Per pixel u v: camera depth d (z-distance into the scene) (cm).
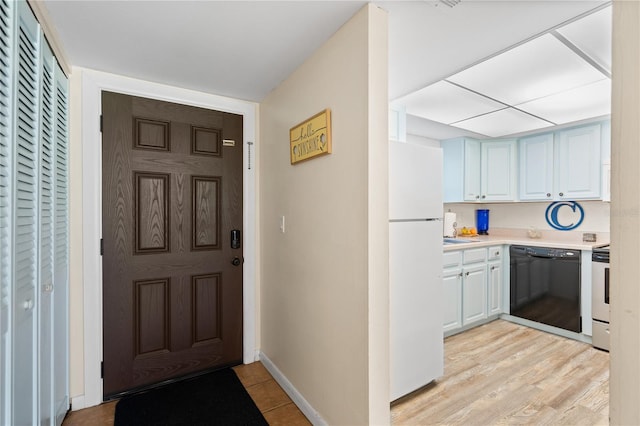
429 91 228
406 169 198
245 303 247
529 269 324
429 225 210
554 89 223
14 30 104
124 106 204
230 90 227
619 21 53
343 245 155
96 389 194
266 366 240
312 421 179
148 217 212
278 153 220
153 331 214
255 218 251
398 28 152
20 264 112
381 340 144
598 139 306
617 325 53
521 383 217
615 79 54
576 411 187
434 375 212
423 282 207
